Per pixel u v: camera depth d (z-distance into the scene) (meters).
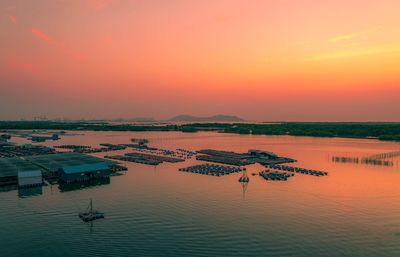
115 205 91.88
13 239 68.31
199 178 130.62
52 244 65.88
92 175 127.38
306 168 153.25
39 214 84.31
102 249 63.53
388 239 68.06
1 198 99.88
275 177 127.88
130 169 153.50
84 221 78.81
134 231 72.44
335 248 63.88
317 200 96.38
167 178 130.50
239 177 132.62
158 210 86.94
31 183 115.31
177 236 69.56
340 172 142.25
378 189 110.00
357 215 82.81
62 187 114.75
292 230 72.81
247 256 60.41
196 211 86.06
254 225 75.88
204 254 61.22
